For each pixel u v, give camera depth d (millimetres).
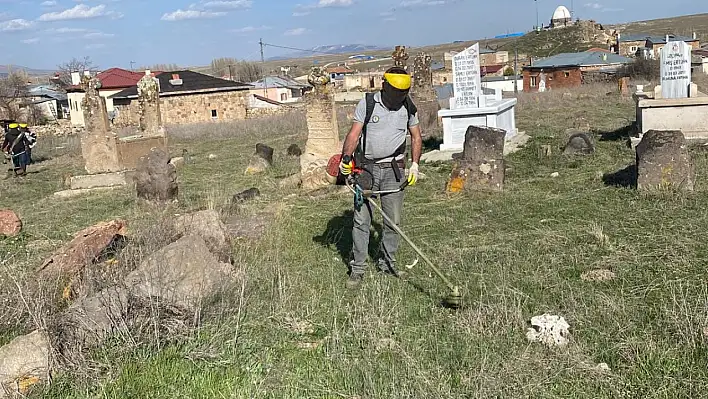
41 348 3939
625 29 139375
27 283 5172
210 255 5172
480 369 3730
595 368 3635
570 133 14883
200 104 43656
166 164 10602
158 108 18578
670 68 12648
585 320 4270
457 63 13945
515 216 7504
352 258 6230
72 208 11242
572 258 5652
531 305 4652
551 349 3922
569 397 3436
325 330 4562
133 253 5895
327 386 3768
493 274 5391
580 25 98938
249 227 7430
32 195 13898
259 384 3807
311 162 10828
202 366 4039
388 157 5336
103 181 14086
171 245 5098
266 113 44938
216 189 11523
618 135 14062
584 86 37938
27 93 57906
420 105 18391
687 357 3697
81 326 4254
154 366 3994
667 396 3344
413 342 4199
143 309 4391
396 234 5512
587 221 6957
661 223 6551
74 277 5520
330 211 8617
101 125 15453
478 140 9250
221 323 4562
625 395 3393
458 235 6848
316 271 5871
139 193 10648
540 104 26125
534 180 9656
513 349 3957
